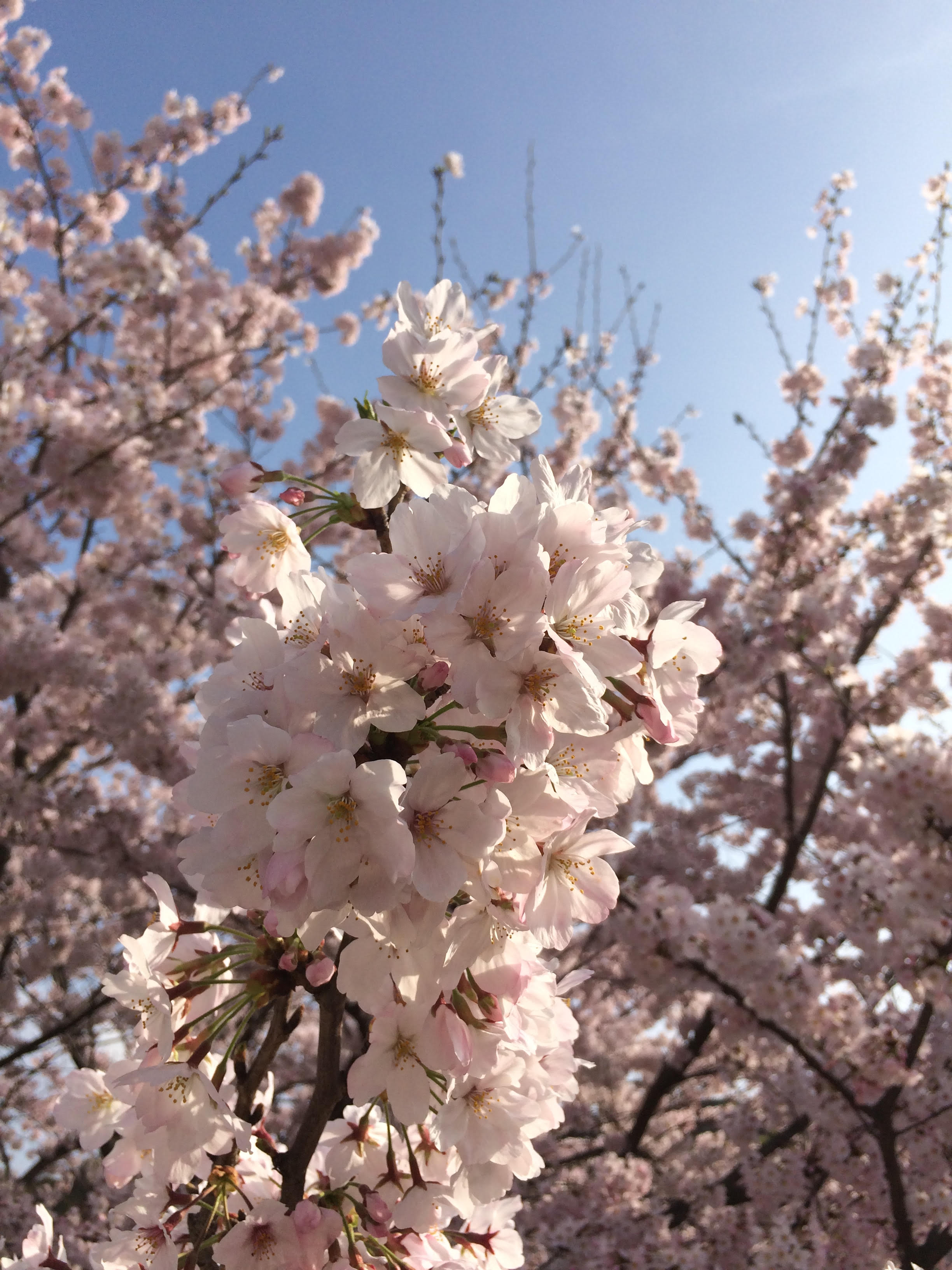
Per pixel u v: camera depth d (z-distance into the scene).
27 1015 10.08
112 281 9.19
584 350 12.44
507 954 1.72
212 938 2.11
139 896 9.86
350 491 2.16
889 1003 7.52
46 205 12.80
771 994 6.73
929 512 9.49
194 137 12.75
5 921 9.47
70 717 10.24
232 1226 1.88
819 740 10.27
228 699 1.68
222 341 11.84
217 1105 1.77
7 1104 10.80
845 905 6.91
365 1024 5.41
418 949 1.66
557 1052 2.03
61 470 9.07
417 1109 1.76
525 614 1.57
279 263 14.37
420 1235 1.95
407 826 1.50
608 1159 8.16
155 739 9.13
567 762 1.81
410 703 1.60
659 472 12.15
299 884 1.45
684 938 7.09
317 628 1.75
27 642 8.74
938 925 6.46
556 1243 7.55
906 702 9.52
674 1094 11.53
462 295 2.29
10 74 12.64
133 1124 2.07
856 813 8.73
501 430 2.21
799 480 10.20
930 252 11.14
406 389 2.09
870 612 10.59
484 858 1.60
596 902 1.73
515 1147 1.85
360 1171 2.13
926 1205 7.12
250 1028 3.04
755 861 10.89
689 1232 8.02
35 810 9.14
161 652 10.07
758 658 9.12
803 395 11.31
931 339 10.98
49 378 9.39
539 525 1.63
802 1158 7.61
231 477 2.16
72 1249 7.29
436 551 1.66
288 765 1.53
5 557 10.18
